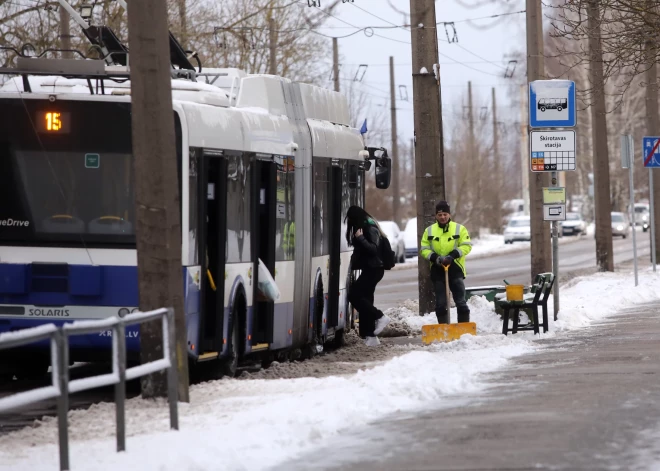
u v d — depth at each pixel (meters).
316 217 55.72
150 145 35.66
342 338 61.25
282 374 46.44
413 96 69.50
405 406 35.31
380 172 66.25
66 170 41.88
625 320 64.88
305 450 28.38
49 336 24.64
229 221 45.19
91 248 41.59
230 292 45.19
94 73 41.59
